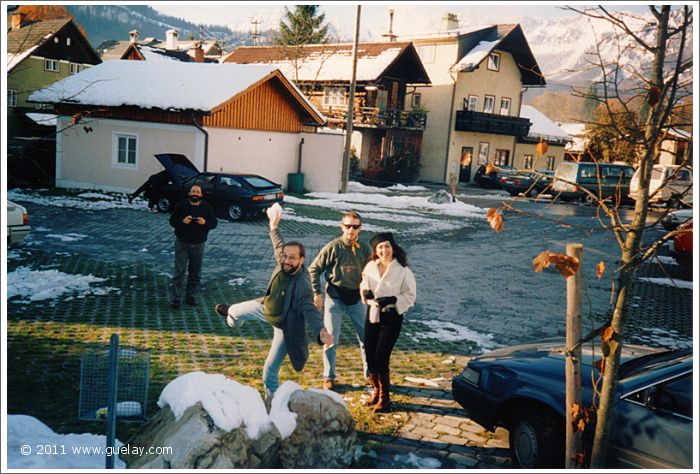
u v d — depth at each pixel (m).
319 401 4.73
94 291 10.01
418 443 5.30
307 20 51.53
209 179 19.19
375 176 37.38
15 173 25.33
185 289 10.49
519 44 44.41
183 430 4.13
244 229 17.42
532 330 9.36
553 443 4.62
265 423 4.39
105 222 17.41
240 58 46.75
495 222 3.83
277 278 5.41
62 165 25.97
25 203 20.30
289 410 4.70
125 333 7.93
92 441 4.81
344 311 6.46
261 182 19.52
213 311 9.31
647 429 4.14
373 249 5.90
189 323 8.59
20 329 7.80
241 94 24.33
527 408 4.84
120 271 11.57
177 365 6.85
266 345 7.79
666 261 16.36
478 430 5.64
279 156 27.62
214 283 11.16
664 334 9.49
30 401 5.70
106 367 4.76
